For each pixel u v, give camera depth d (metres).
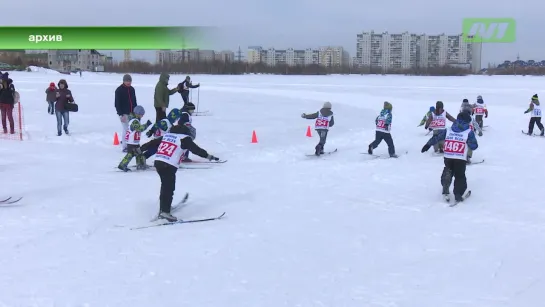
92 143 13.85
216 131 16.47
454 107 28.31
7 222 6.63
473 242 6.05
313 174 10.30
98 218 6.91
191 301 4.35
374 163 11.62
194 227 6.62
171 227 6.60
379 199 8.24
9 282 4.70
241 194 8.45
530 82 65.56
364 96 36.00
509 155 12.91
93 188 8.60
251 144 14.08
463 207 7.76
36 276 4.86
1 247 5.68
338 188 9.03
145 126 10.25
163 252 5.61
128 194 8.23
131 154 10.16
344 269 5.15
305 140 15.17
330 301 4.38
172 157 6.82
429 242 6.05
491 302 4.36
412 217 7.18
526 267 5.21
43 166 10.41
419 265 5.27
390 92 42.56
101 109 22.52
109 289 4.58
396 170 10.79
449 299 4.42
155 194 8.27
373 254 5.61
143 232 6.36
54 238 6.04
